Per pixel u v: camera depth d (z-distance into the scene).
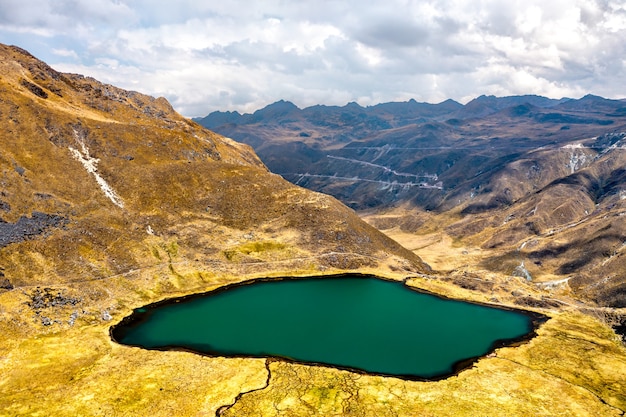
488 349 149.75
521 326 171.50
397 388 122.31
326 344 148.00
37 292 160.25
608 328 174.00
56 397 112.38
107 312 163.75
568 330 168.75
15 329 140.75
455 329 166.00
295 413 109.38
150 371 126.44
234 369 128.75
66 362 129.50
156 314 168.38
